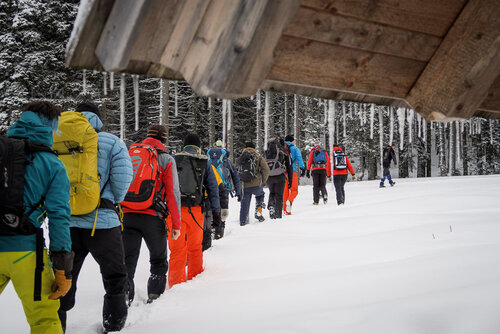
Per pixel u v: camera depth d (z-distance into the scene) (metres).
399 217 7.93
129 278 4.07
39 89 19.12
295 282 4.15
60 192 2.57
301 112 32.38
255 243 6.52
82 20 1.45
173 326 3.20
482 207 8.21
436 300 2.96
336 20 1.73
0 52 18.69
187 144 5.14
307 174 12.22
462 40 1.86
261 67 1.43
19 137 2.63
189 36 1.47
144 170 4.03
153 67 1.64
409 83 2.01
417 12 1.83
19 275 2.44
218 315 3.36
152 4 1.35
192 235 4.93
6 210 2.38
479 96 1.89
